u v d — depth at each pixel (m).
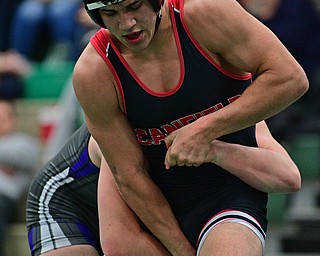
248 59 7.54
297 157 15.38
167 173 8.23
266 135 8.59
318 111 15.67
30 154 14.77
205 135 7.64
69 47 17.39
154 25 7.41
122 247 8.10
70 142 9.33
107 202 8.27
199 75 7.68
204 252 7.77
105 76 7.73
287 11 15.33
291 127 15.19
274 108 7.58
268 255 14.04
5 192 14.20
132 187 8.05
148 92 7.73
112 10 7.23
